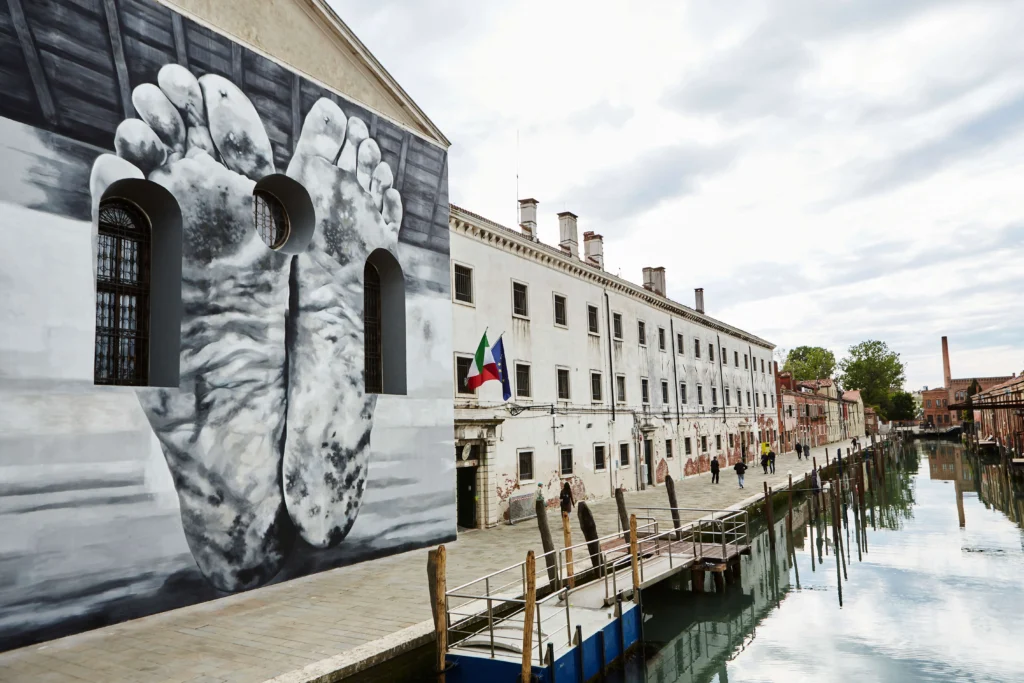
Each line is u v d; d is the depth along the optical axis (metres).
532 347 23.66
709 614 15.77
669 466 34.81
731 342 47.22
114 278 11.48
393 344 16.55
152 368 11.83
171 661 8.62
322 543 13.80
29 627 9.33
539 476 23.17
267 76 13.57
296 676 8.13
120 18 11.11
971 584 18.17
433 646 9.85
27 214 9.74
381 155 16.28
